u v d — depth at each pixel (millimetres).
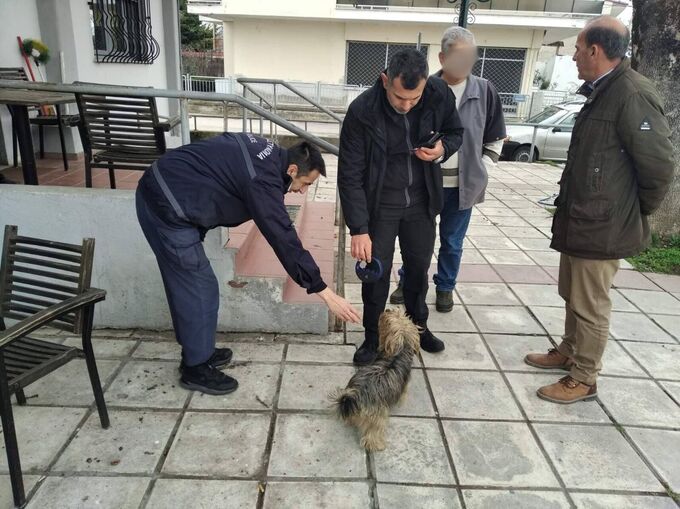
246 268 3594
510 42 20453
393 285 4594
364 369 2568
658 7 5305
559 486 2414
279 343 3496
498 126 3553
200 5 19859
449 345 3590
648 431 2803
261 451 2555
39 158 6020
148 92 3258
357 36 20766
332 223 5090
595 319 2861
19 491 2168
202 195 2592
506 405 2975
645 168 2545
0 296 2607
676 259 5262
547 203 7543
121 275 3459
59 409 2793
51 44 5887
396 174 2869
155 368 3189
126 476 2371
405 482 2400
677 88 5398
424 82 2443
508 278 4785
